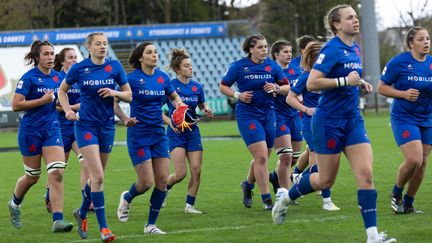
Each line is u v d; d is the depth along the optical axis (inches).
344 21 302.5
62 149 376.5
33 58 378.3
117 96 346.3
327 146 307.3
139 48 372.5
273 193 514.6
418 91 377.7
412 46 384.2
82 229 354.9
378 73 1659.7
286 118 480.1
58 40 1761.8
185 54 458.3
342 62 302.0
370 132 1102.4
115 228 383.9
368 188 299.9
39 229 387.9
